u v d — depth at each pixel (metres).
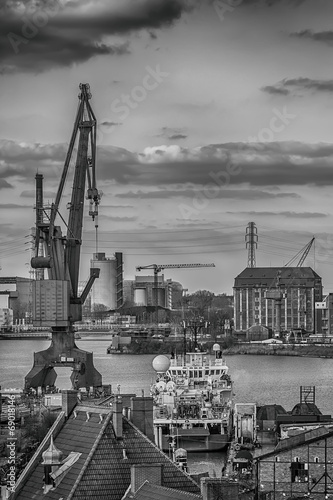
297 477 130.88
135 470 91.69
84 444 98.81
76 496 93.94
